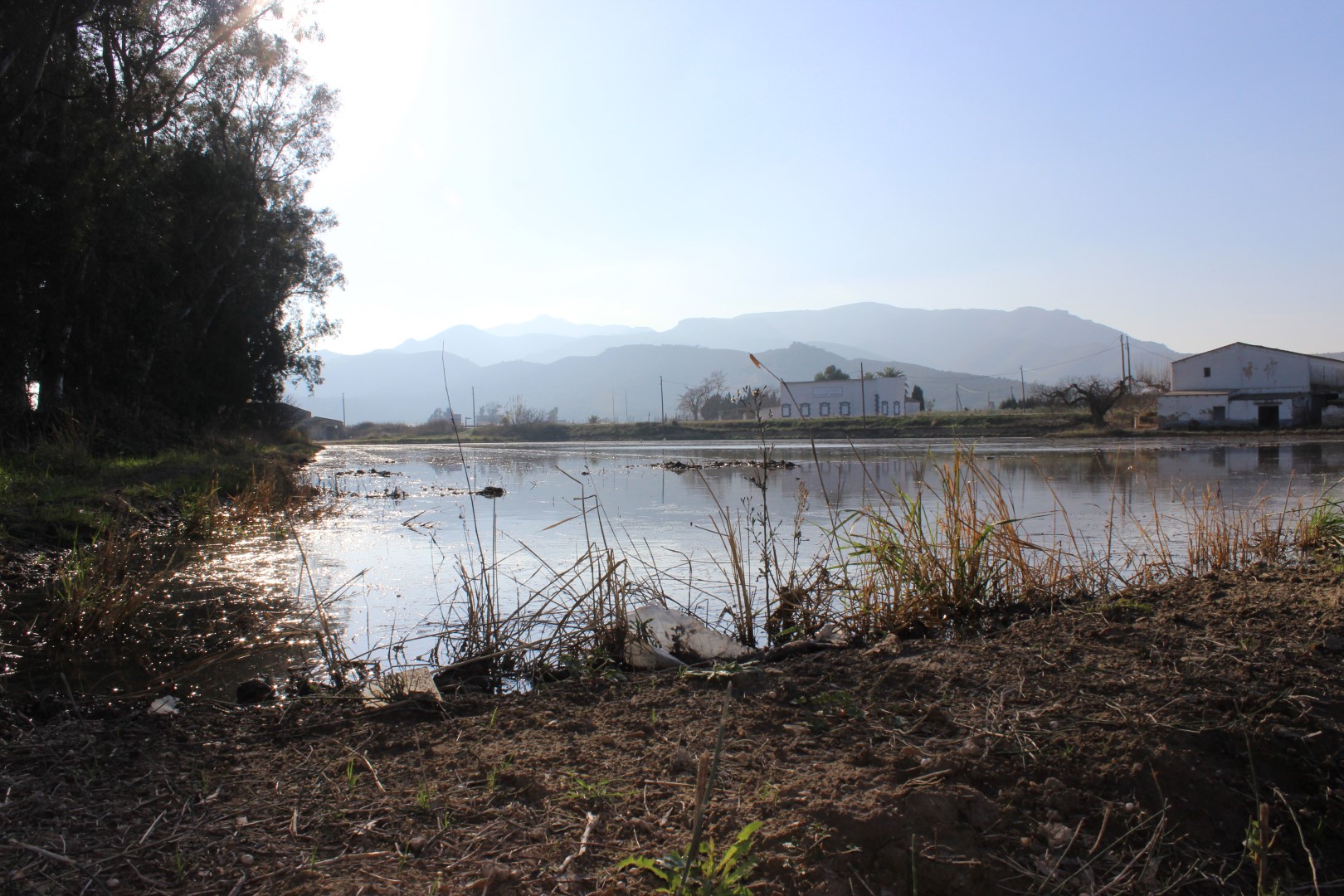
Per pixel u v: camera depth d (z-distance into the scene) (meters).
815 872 2.35
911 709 3.55
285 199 34.78
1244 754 3.01
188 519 11.75
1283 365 52.59
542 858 2.45
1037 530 9.60
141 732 3.67
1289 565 6.17
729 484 18.34
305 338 38.81
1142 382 65.56
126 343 25.11
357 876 2.37
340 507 14.98
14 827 2.65
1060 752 3.00
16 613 6.55
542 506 14.51
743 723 3.52
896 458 27.59
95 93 22.06
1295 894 2.47
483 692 4.65
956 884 2.38
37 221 19.41
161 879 2.37
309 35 30.31
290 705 4.14
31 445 18.56
